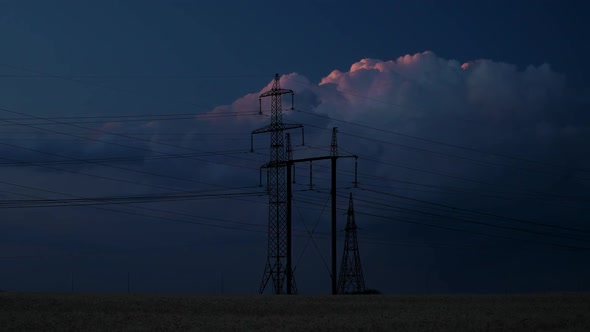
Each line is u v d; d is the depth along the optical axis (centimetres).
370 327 3953
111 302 5672
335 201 7919
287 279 7825
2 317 4356
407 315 4656
